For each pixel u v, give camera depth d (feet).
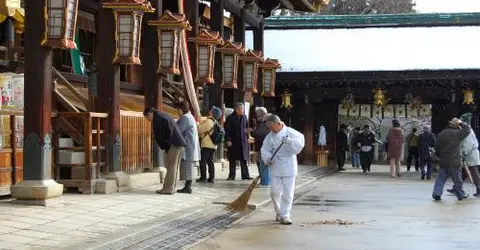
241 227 37.60
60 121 46.19
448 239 34.30
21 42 60.08
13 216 35.45
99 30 49.29
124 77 73.77
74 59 66.13
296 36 112.27
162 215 38.88
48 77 39.63
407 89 100.94
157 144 52.65
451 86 99.25
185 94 61.11
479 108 99.19
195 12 67.51
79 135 46.57
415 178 84.33
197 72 66.59
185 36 65.00
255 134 58.59
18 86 44.80
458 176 55.06
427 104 105.50
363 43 108.27
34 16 39.09
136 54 48.21
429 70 97.76
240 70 80.79
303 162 103.81
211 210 42.57
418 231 36.99
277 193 39.81
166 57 55.47
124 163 51.16
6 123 41.34
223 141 65.36
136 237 31.73
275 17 115.14
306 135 103.30
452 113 99.30
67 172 46.78
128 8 47.11
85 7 63.93
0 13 52.70
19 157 42.14
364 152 97.14
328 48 107.34
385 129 144.77
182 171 50.34
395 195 58.90
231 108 81.25
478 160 59.41
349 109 107.04
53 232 31.83
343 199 54.85
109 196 45.29
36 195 38.88
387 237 34.78
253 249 30.91
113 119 48.44
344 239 33.96
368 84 101.81
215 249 30.78
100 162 47.93
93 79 48.93
